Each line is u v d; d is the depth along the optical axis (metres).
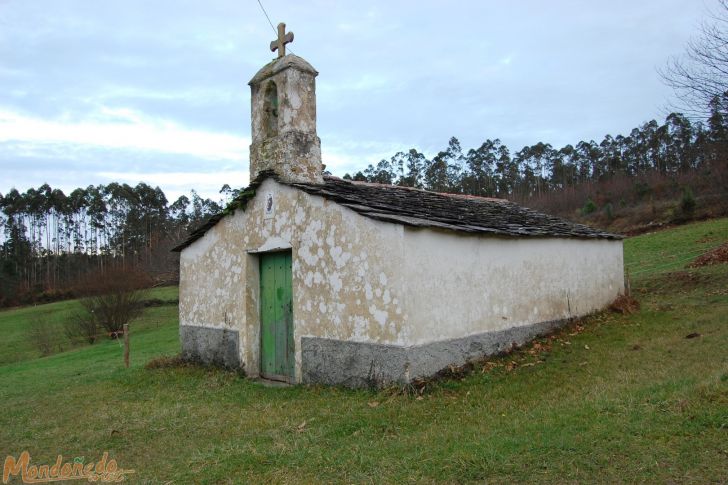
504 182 71.12
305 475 5.20
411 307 7.78
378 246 8.08
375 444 5.89
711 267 17.70
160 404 8.78
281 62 10.39
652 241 29.23
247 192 10.55
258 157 10.66
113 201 66.62
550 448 5.11
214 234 11.84
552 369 8.49
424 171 66.75
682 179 48.31
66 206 67.88
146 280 36.16
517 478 4.63
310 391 8.58
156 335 24.55
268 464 5.56
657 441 5.00
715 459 4.55
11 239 64.25
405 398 7.38
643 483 4.33
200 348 12.07
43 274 58.00
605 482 4.41
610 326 11.39
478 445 5.39
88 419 8.28
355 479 4.99
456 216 9.74
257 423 7.11
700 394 5.89
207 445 6.48
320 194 8.96
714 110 17.34
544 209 56.41
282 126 10.20
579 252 12.29
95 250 66.12
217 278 11.64
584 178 70.62
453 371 8.23
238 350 10.84
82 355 20.84
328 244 8.91
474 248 9.14
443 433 6.00
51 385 12.00
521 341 10.07
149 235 64.81
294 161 9.88
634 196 50.66
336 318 8.71
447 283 8.48
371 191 10.75
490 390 7.61
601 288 12.99
